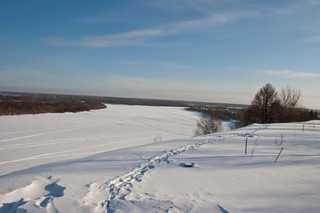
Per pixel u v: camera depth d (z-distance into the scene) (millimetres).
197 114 104812
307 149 12492
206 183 7320
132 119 72312
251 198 6234
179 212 5434
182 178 7758
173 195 6402
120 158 10359
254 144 14148
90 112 85812
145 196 6301
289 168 8766
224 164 9391
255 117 45531
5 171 20422
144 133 47156
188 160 10102
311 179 7605
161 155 11078
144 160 10039
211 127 43594
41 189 6422
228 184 7242
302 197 6266
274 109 44188
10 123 47719
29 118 57031
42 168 8406
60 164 9117
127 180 7492
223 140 16125
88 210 5297
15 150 27969
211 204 5867
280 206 5758
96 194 6285
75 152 28578
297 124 31094
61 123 52469
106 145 33781
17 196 5820
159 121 70812
